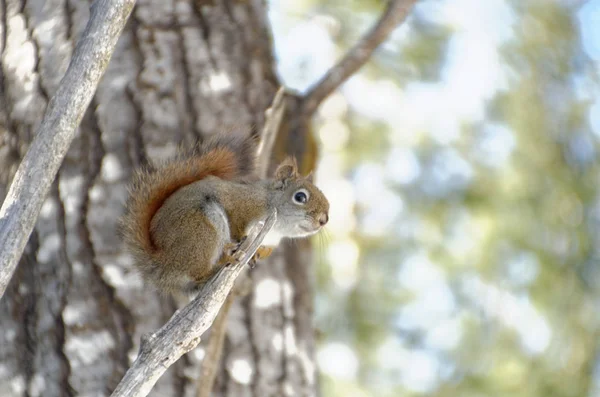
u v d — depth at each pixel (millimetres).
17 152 9820
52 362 9445
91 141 9727
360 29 20281
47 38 10031
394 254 20312
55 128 7027
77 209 9570
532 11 20125
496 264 18391
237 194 9562
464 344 18672
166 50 10125
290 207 9766
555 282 17969
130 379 6805
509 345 18250
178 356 6961
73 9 10086
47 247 9586
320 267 20391
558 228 18297
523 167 18766
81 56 7086
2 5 10438
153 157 9742
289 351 10211
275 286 10305
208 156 9492
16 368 9547
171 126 9883
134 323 9430
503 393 17703
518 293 18250
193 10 10430
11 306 9672
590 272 18125
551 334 17938
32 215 6977
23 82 9953
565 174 18734
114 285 9438
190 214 9016
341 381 18234
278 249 10531
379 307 19938
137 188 9289
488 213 18578
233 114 10219
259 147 9719
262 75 10664
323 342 19047
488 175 19047
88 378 9359
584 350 17734
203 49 10281
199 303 7012
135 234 9070
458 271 18750
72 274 9500
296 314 10492
